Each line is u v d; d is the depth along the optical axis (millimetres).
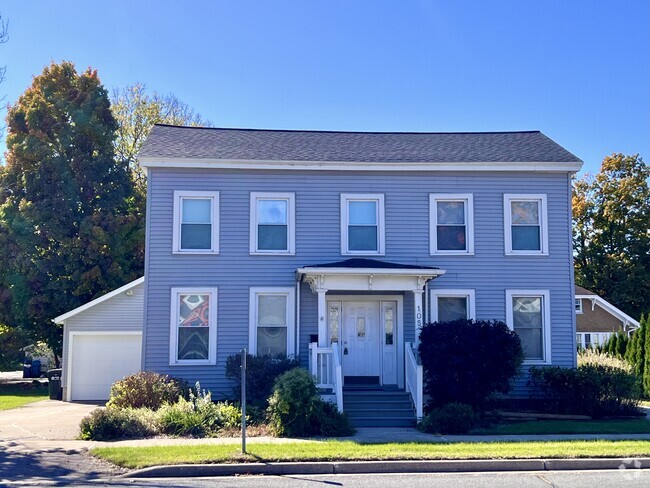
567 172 19891
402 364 19188
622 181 43062
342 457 11398
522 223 19875
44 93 33531
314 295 19219
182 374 18641
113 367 24719
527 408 18828
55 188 32312
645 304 42000
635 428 15430
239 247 19172
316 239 19359
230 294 19016
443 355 16578
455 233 19766
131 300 24984
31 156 32531
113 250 32344
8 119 33562
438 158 19906
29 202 31781
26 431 15438
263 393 17391
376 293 19422
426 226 19625
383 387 18859
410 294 19438
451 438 14008
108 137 34406
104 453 11945
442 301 19547
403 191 19719
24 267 31422
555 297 19609
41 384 34750
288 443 13039
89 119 33531
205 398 15953
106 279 32156
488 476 10688
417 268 18016
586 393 17859
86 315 24844
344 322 19359
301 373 15109
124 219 32812
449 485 9906
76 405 22625
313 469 11047
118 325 24828
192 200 19266
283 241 19344
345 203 19547
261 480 10375
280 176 19500
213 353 18766
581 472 11031
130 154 42281
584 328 37531
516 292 19531
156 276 18875
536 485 9906
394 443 12961
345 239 19422
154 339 18688
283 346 19016
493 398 17812
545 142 21750
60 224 32250
